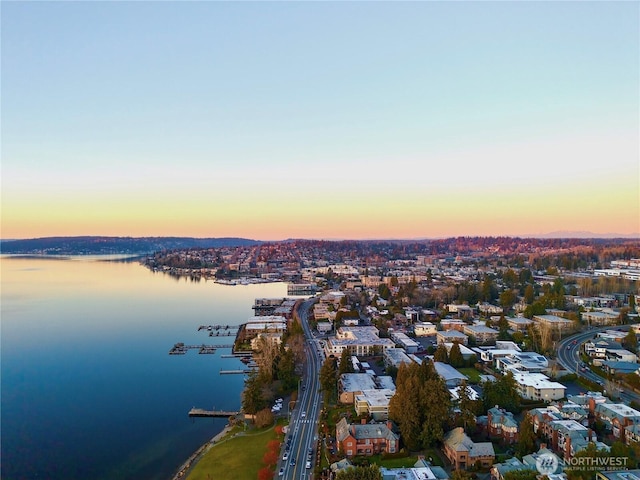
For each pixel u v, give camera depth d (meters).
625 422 133.12
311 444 139.38
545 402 163.00
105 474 134.62
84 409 183.88
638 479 100.88
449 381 184.88
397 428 140.75
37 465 139.88
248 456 134.75
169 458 143.50
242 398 187.88
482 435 137.25
